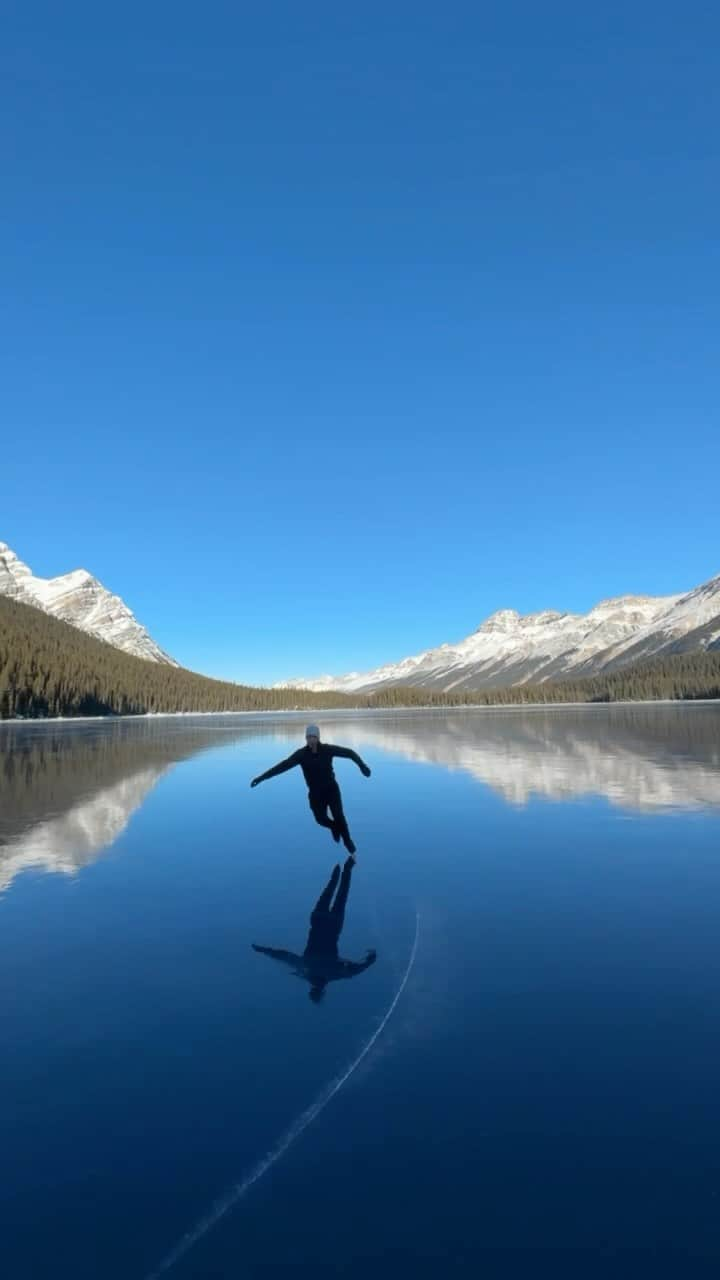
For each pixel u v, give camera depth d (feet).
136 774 69.62
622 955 19.33
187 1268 8.69
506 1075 13.07
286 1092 12.67
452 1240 9.12
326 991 17.22
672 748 84.23
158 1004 16.62
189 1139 11.37
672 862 29.63
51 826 40.50
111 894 26.37
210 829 39.73
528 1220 9.46
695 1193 9.87
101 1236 9.37
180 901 25.39
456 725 179.11
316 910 24.17
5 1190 10.28
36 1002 16.80
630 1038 14.43
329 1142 11.18
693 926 21.68
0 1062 13.93
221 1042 14.62
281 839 36.91
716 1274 8.48
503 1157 10.70
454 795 50.19
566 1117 11.69
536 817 40.68
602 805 43.80
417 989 17.21
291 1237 9.25
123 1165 10.77
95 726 249.75
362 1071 13.32
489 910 23.72
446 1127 11.50
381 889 26.58
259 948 20.51
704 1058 13.55
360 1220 9.54
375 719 278.26
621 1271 8.55
